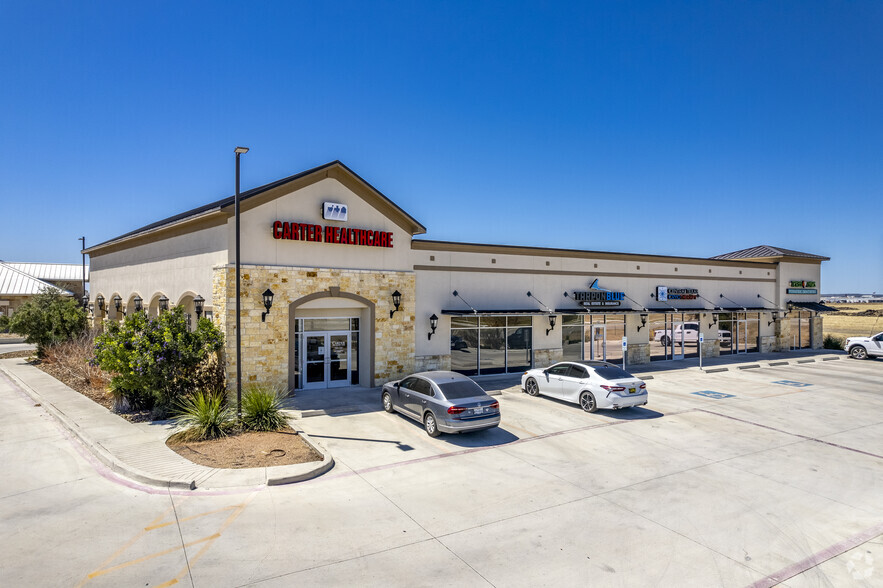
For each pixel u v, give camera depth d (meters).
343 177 18.94
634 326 27.52
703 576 7.06
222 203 18.19
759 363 27.97
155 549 7.52
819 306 35.53
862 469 11.53
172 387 15.22
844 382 22.89
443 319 21.80
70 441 12.79
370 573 6.98
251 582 6.70
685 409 17.23
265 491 9.76
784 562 7.48
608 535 8.22
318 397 17.91
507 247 23.36
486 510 9.10
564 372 17.77
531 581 6.86
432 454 12.20
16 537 7.82
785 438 13.93
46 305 28.59
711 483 10.55
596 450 12.67
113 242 27.08
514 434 13.98
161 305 21.44
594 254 26.17
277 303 17.39
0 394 18.59
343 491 9.88
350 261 19.16
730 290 31.98
